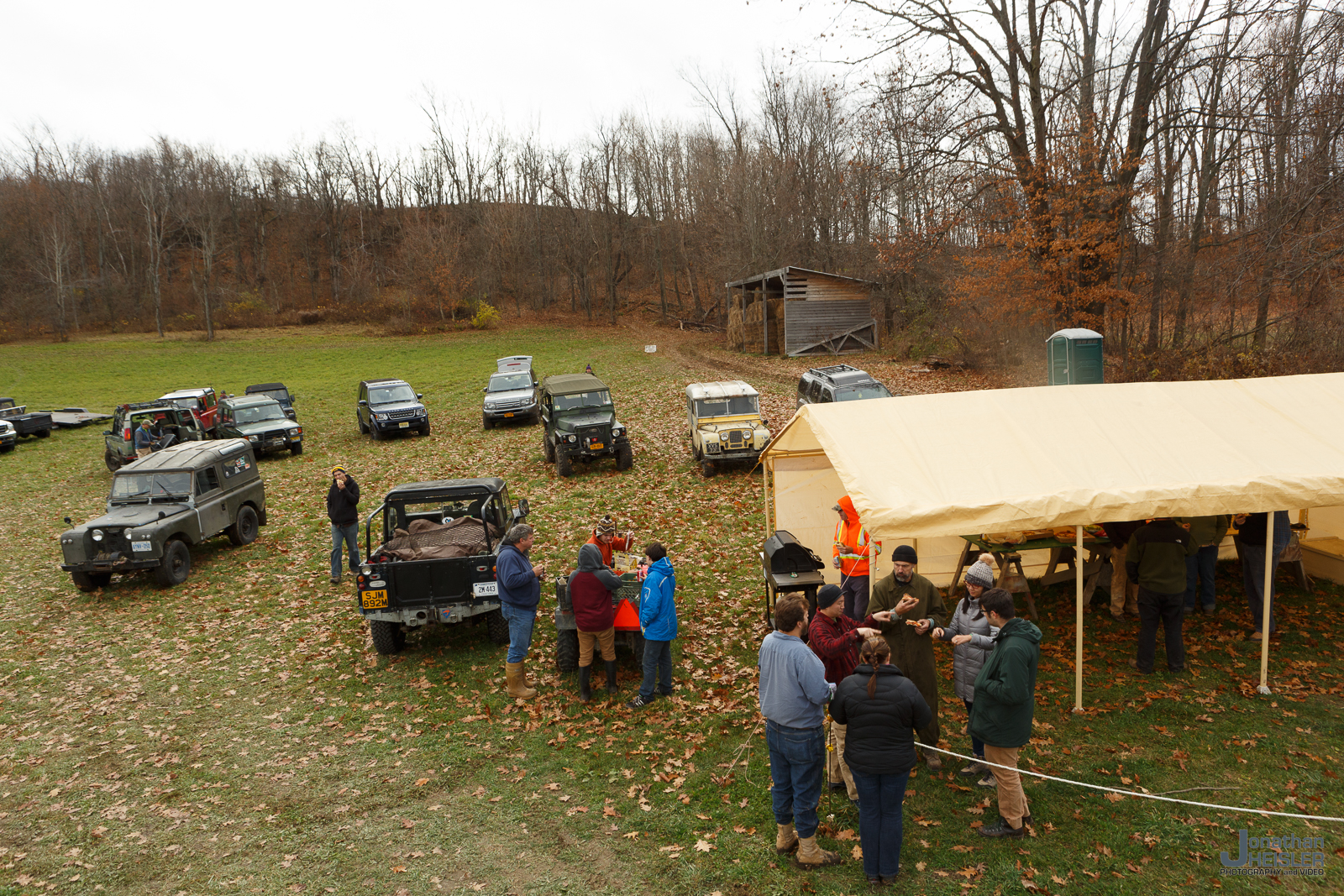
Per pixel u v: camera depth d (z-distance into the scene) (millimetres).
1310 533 9258
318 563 12383
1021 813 4945
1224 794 5270
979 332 27453
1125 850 4797
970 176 21656
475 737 6836
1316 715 6148
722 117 52406
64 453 24844
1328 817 4785
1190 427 7180
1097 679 7008
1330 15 14828
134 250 73438
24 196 70500
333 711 7527
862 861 4730
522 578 7324
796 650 4637
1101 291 20391
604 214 66812
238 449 13906
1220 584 9008
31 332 62000
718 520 12906
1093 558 8430
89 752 6973
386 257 79125
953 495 6211
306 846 5457
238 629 9844
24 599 11508
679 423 22531
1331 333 15344
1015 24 20000
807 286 37500
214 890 5016
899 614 5621
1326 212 15281
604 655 7414
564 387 17969
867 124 28516
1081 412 7453
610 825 5465
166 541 11547
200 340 59438
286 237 79188
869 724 4461
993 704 4836
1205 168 20984
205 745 7020
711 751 6320
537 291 70000
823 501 9555
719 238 50969
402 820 5699
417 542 9242
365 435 25250
